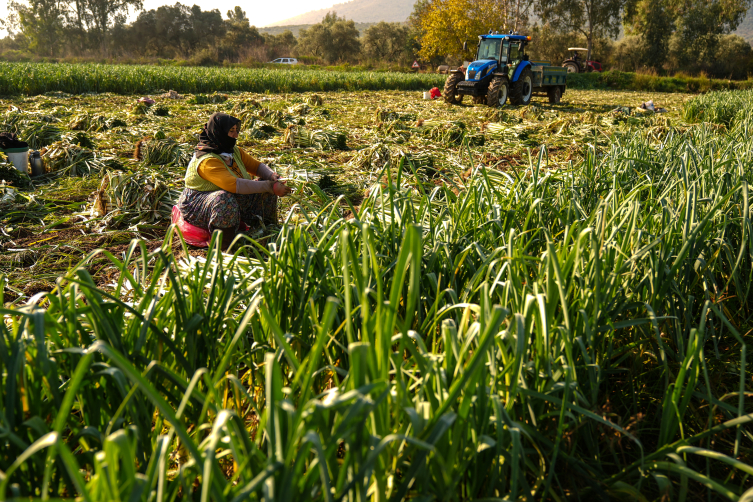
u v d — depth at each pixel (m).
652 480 1.66
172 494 1.24
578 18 56.81
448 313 2.12
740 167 3.34
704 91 34.69
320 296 2.10
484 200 2.97
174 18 83.75
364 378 1.15
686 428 1.91
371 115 13.74
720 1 59.41
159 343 1.74
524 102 18.11
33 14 82.75
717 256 2.64
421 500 1.24
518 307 1.77
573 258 1.82
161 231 4.48
